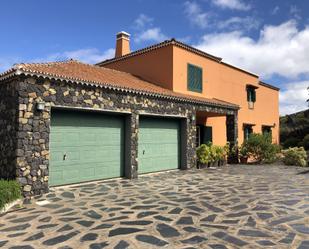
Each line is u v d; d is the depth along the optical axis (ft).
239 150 64.75
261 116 85.25
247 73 79.10
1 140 31.22
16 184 26.91
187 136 49.93
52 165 33.01
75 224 20.77
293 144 94.73
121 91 38.42
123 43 68.49
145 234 18.62
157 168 46.39
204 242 17.13
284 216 22.17
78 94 33.73
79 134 35.78
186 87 56.85
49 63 42.11
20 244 17.25
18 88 28.89
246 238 17.70
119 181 38.29
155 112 43.60
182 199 28.35
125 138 41.14
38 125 30.04
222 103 57.62
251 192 31.42
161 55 56.13
